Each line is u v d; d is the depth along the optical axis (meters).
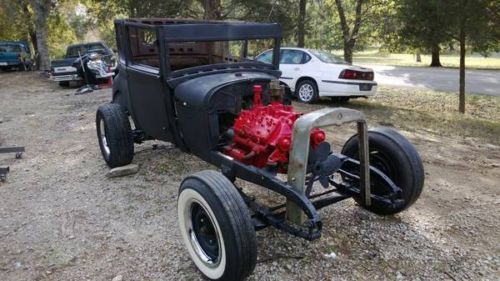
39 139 7.49
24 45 27.20
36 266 3.50
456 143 7.28
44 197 4.85
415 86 16.36
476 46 11.13
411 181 3.76
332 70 10.55
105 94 12.92
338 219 4.09
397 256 3.49
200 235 3.26
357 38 14.28
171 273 3.34
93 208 4.52
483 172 5.57
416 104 12.20
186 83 4.06
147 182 5.16
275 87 3.72
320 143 3.26
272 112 3.63
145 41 5.04
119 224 4.15
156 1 12.67
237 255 2.83
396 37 12.43
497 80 18.36
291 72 11.22
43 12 22.23
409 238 3.76
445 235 3.82
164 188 4.98
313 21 16.38
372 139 3.95
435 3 9.57
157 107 4.39
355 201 4.25
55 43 38.53
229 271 2.90
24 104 11.66
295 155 3.11
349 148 4.06
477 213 4.27
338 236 3.79
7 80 18.77
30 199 4.81
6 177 5.53
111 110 5.27
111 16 15.29
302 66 11.03
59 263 3.53
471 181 5.21
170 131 4.38
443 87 16.09
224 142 3.92
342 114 3.21
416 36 11.38
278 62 4.61
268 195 4.67
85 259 3.58
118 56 5.23
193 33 4.00
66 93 13.71
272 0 12.85
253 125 3.63
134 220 4.23
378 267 3.35
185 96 3.98
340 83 10.46
